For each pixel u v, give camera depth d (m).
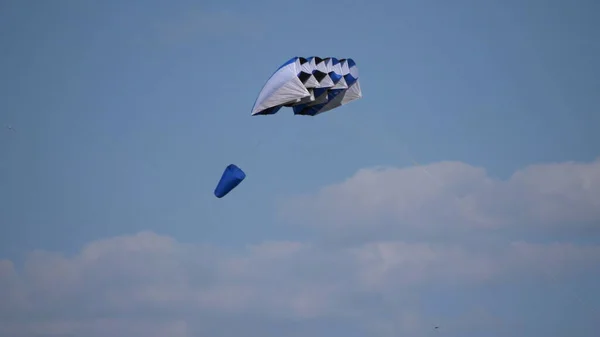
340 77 139.50
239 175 139.50
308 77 134.88
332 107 145.62
